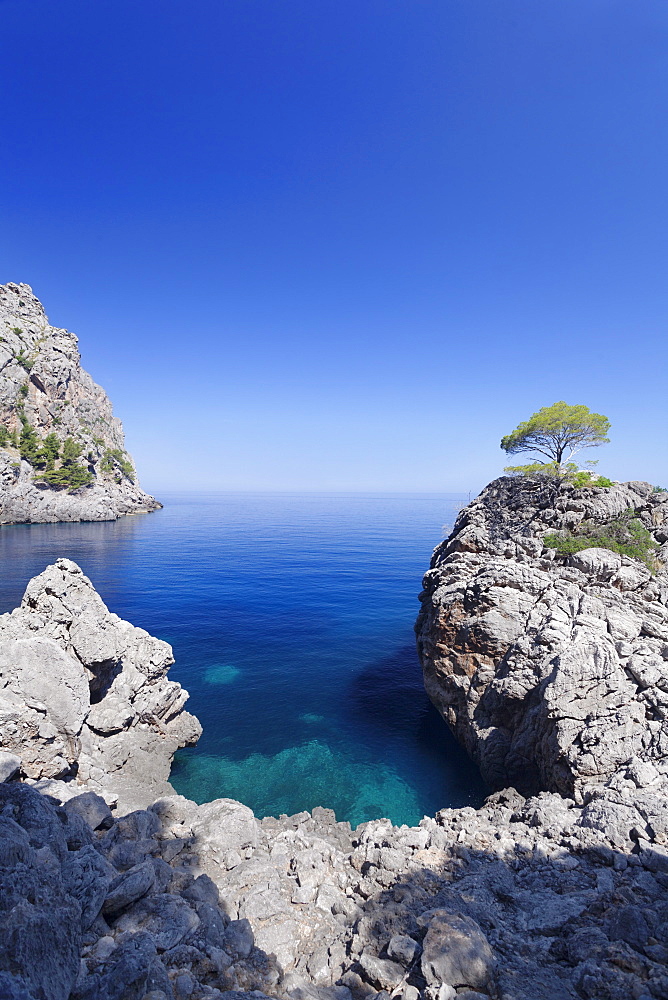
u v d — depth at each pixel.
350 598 72.62
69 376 186.62
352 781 27.84
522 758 26.09
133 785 23.91
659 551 34.22
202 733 32.34
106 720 25.34
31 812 11.91
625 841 15.32
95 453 183.25
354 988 9.74
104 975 7.44
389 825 19.84
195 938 9.70
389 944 10.45
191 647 49.66
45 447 156.75
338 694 39.56
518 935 11.41
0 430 150.88
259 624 58.19
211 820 15.84
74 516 159.75
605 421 43.12
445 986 8.69
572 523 36.66
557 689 23.02
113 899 9.89
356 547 132.12
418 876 14.42
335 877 14.66
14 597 61.38
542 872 14.48
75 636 25.05
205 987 8.23
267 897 12.34
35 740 20.48
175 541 133.50
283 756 30.03
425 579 40.56
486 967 9.22
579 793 20.44
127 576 84.12
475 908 12.23
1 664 20.91
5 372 158.88
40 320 187.50
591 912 12.09
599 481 41.34
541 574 32.59
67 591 25.86
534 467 46.81
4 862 8.84
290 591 76.19
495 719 28.61
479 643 30.59
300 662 46.34
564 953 10.48
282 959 10.49
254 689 39.88
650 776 18.77
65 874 10.05
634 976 9.10
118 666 27.56
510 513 40.97
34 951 6.79
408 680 42.84
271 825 21.62
